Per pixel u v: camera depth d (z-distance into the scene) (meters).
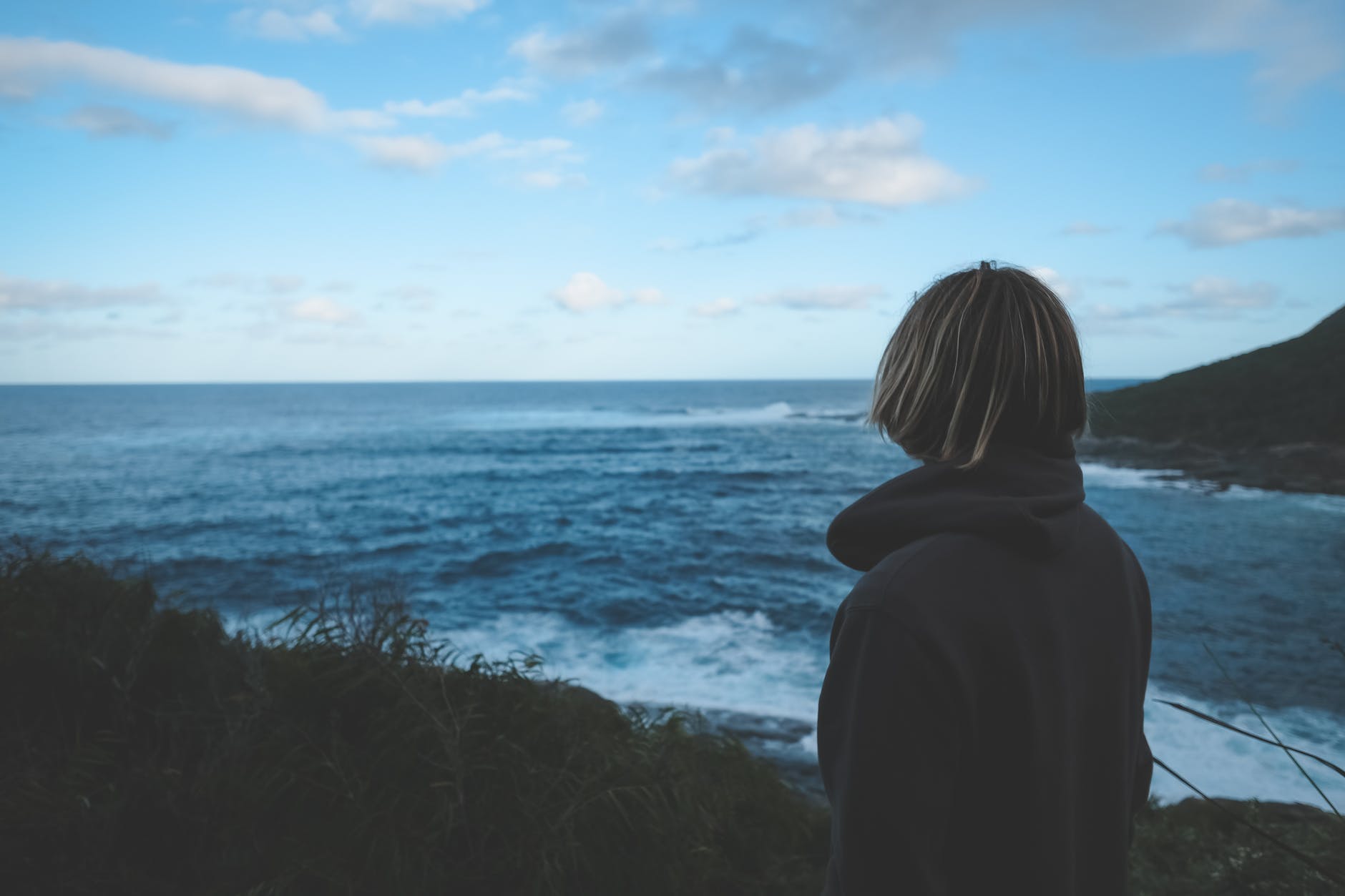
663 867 2.22
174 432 69.62
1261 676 9.91
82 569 3.34
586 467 42.12
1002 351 0.91
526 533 22.23
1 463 43.25
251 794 2.13
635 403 140.88
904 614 0.79
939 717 0.78
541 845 2.03
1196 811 4.02
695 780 2.82
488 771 2.19
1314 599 14.02
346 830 2.00
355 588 2.87
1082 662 0.90
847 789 0.80
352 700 2.41
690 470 40.72
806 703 8.76
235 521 24.38
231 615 12.66
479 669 2.59
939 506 0.89
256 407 125.50
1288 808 4.00
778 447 55.25
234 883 1.96
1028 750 0.81
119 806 2.17
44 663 2.69
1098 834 0.92
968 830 0.85
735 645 11.43
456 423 83.75
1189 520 23.39
